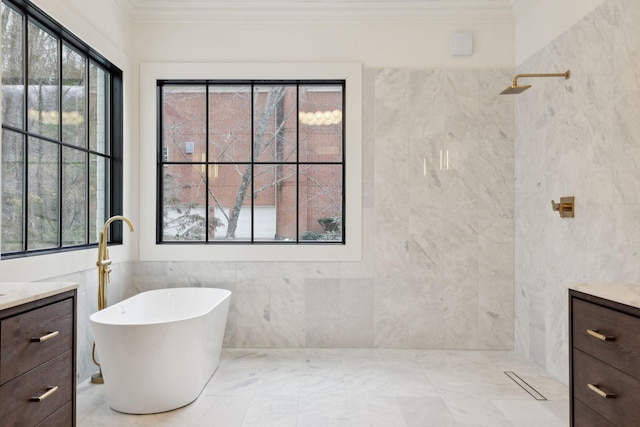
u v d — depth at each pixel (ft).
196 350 7.98
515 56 11.11
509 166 11.10
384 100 11.10
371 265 11.14
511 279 11.10
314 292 11.14
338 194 11.78
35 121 7.91
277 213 11.85
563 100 8.91
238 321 11.18
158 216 11.36
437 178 11.10
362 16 11.02
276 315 11.18
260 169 11.89
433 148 11.12
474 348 11.13
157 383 7.48
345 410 7.68
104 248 9.00
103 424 7.14
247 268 11.15
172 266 11.16
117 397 7.54
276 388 8.64
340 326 11.16
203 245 11.12
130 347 7.29
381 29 11.13
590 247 8.05
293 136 11.84
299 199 11.78
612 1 7.43
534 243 10.12
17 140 7.41
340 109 11.73
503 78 11.10
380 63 11.13
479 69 11.11
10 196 7.26
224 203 11.89
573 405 5.39
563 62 8.91
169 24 11.12
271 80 11.27
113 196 10.70
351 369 9.70
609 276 7.54
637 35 6.88
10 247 7.29
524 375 9.37
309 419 7.34
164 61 11.12
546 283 9.60
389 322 11.14
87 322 9.11
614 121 7.41
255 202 11.89
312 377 9.22
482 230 11.11
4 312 4.13
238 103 11.82
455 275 11.12
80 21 8.71
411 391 8.50
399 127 11.10
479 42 11.14
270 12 10.97
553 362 9.32
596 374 4.93
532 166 10.21
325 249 11.11
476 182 11.10
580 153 8.35
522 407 7.80
